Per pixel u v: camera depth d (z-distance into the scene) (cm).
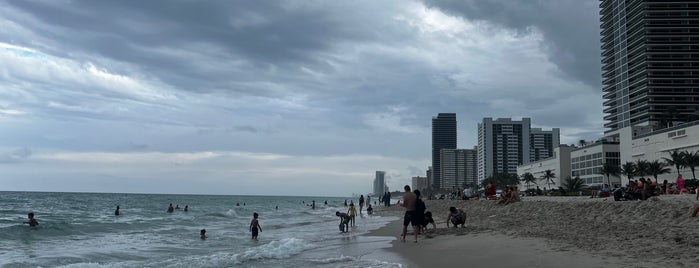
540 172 14150
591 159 11475
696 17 12781
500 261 1062
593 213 1928
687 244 1049
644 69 12862
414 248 1428
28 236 2239
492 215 2798
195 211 5791
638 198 2633
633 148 9962
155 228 2872
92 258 1519
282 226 3072
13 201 8600
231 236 2328
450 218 1989
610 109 14638
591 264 926
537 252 1116
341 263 1220
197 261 1341
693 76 12656
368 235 2089
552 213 2250
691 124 8169
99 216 4300
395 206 7094
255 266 1234
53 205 7319
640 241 1150
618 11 14338
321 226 2980
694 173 7788
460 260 1129
